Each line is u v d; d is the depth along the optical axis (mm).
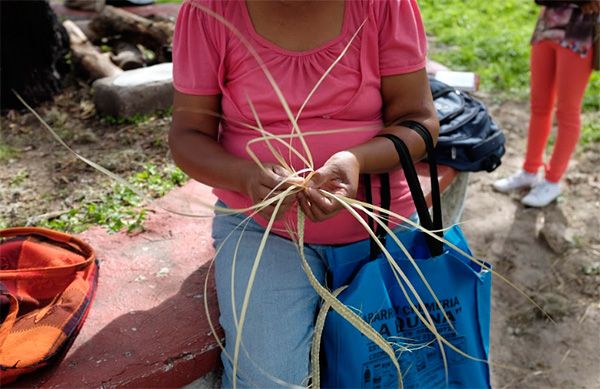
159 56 4695
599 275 3479
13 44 3906
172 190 2971
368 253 1970
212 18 1849
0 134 3729
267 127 1922
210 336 2037
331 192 1665
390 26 1896
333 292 1858
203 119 1949
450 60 5730
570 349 3113
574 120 3756
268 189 1642
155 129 3766
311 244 1974
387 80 1958
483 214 3945
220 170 1799
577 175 4223
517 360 3074
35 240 2207
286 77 1855
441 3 7312
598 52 3502
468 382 2014
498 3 7215
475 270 1932
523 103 5078
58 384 1843
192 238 2559
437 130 1973
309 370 1916
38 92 4070
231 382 1963
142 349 1980
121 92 3812
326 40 1852
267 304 1867
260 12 1825
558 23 3535
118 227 2662
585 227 3805
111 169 3334
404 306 1909
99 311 2141
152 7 6090
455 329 1940
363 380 1903
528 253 3660
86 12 5988
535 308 3318
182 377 1971
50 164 3393
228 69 1896
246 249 1962
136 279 2309
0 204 3020
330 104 1896
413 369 1957
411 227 2053
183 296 2225
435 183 1941
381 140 1844
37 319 1908
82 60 4352
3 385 1817
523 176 4066
